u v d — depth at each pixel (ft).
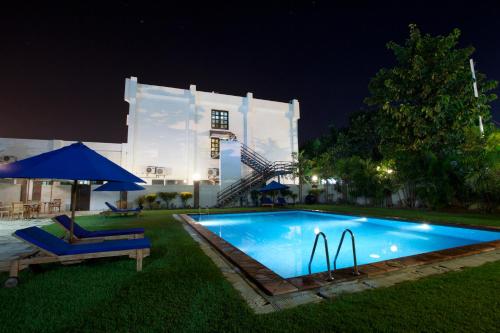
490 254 16.06
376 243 25.04
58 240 13.91
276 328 7.58
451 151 46.44
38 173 11.98
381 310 8.57
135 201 60.64
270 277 11.51
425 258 14.46
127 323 7.90
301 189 78.02
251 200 69.51
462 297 9.52
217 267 13.48
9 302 9.37
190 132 74.43
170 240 20.59
